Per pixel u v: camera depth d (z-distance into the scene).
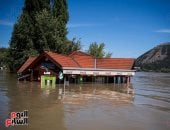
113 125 14.91
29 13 56.09
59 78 36.91
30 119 15.57
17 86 32.16
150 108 20.12
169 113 18.53
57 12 57.34
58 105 19.95
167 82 52.41
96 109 18.94
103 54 68.62
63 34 55.81
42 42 52.00
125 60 43.12
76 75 38.78
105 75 40.03
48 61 38.44
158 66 195.88
